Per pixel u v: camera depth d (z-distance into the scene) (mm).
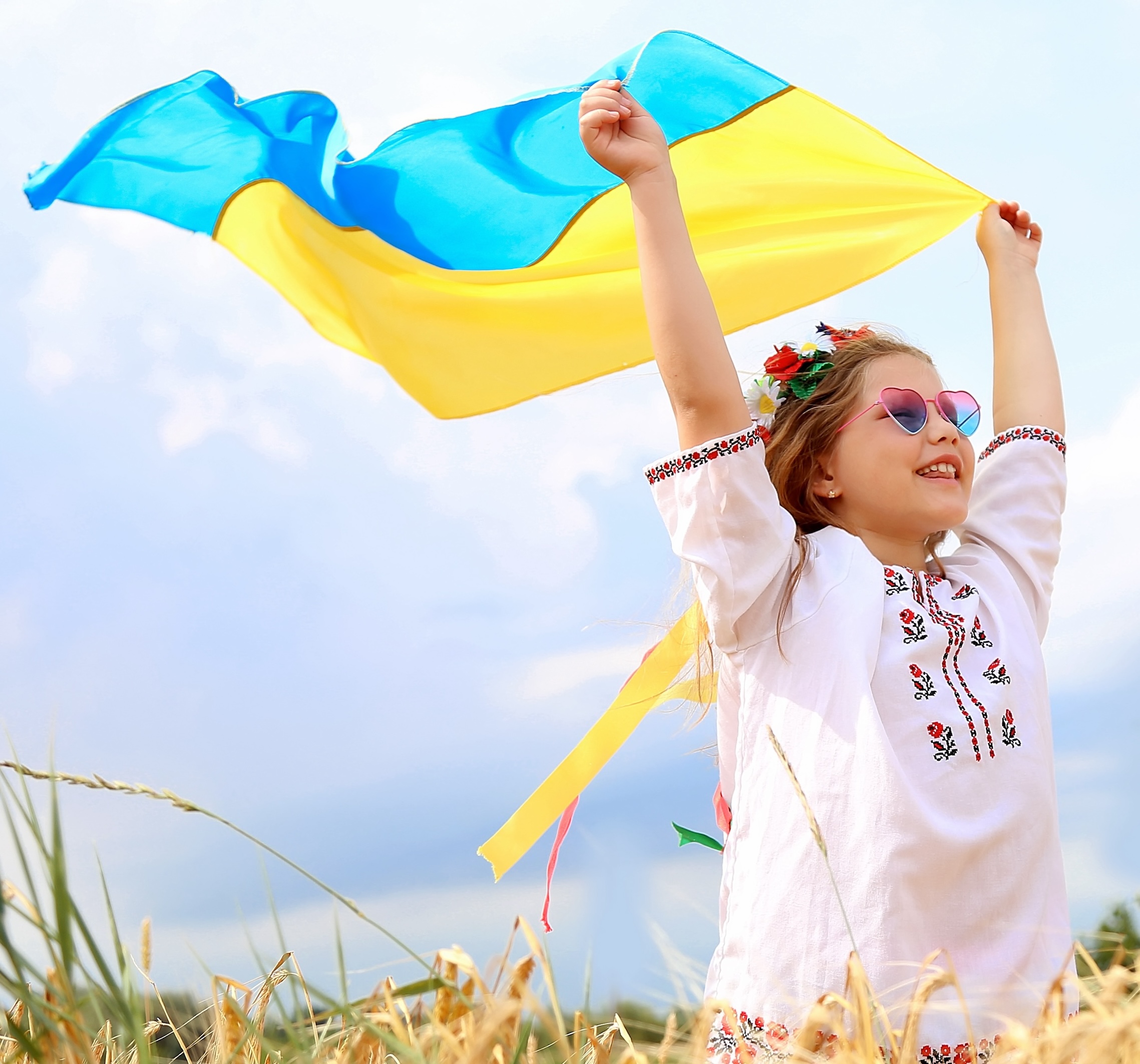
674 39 2939
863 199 3092
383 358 2600
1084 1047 1379
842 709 2223
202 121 2447
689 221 3061
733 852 2299
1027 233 3170
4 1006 1456
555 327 2785
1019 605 2539
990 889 2131
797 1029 1996
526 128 2805
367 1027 1458
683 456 2363
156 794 1479
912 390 2658
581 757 2789
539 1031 1649
